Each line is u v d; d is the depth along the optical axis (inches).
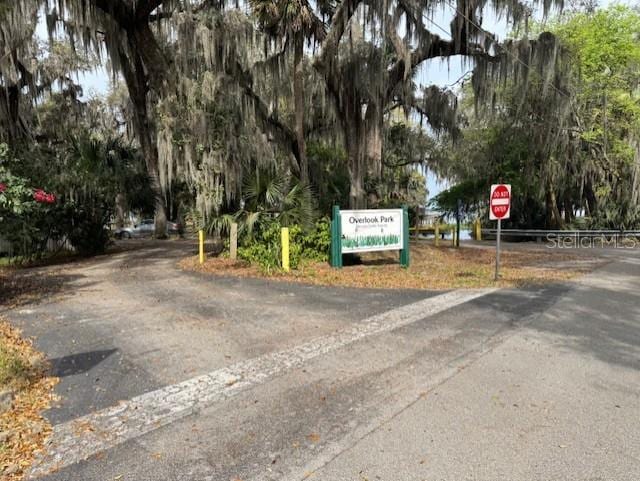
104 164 673.6
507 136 892.0
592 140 840.3
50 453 126.3
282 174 553.9
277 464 120.0
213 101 547.2
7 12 531.8
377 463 119.5
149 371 187.2
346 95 546.9
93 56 744.3
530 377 176.2
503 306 297.9
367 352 207.6
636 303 305.9
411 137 1007.0
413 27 512.1
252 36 562.9
